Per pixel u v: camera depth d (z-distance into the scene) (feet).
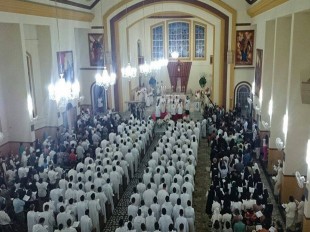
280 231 27.02
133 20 76.38
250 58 69.67
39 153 46.21
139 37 96.32
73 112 64.59
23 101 49.32
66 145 50.88
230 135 50.72
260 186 33.78
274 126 44.19
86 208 32.35
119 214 37.55
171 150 46.14
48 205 31.68
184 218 29.01
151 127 59.77
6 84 48.98
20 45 47.47
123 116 73.67
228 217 29.25
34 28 55.47
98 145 53.67
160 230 29.48
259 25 57.93
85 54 73.82
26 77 48.75
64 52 60.75
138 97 85.46
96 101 76.33
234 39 69.31
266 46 50.90
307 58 34.09
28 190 35.32
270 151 44.91
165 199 32.24
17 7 45.11
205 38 96.68
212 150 47.34
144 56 100.73
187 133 54.49
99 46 72.79
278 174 39.09
